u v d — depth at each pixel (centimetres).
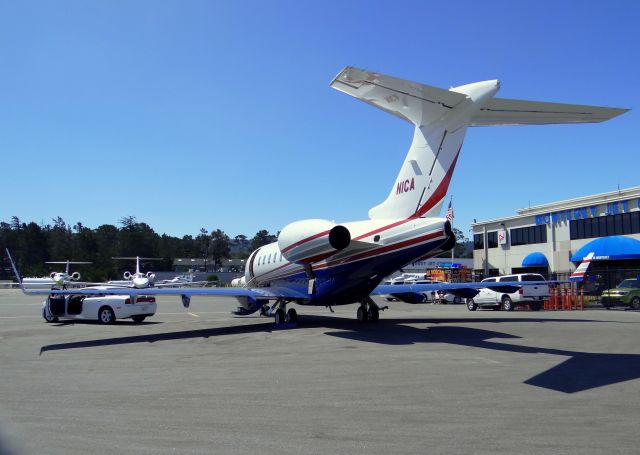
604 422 556
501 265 4788
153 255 10981
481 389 722
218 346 1212
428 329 1505
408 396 684
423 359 978
